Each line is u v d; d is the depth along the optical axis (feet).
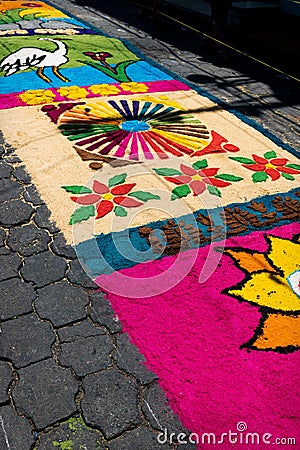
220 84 19.26
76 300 8.34
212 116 16.21
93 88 17.62
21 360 7.26
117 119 15.26
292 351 7.67
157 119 15.55
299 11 26.50
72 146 13.38
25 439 6.27
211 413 6.68
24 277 8.76
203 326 8.00
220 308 8.36
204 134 14.82
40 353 7.39
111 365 7.28
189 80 19.36
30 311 8.09
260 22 26.89
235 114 16.57
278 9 27.66
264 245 10.02
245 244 10.00
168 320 8.06
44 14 27.37
